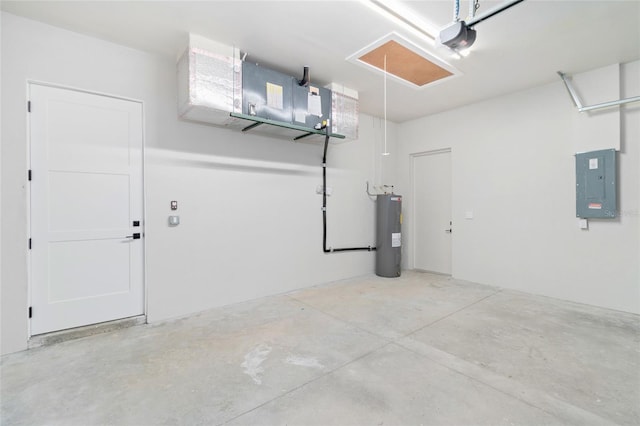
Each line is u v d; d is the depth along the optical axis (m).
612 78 3.29
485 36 2.74
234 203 3.56
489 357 2.31
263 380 2.01
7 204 2.41
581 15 2.44
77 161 2.73
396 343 2.54
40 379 2.03
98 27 2.62
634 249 3.24
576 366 2.17
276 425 1.61
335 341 2.59
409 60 3.15
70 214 2.70
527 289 4.01
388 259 4.89
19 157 2.45
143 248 3.04
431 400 1.81
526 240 4.02
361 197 5.00
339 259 4.69
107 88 2.82
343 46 2.94
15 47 2.44
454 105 4.59
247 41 2.87
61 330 2.65
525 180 4.01
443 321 3.03
